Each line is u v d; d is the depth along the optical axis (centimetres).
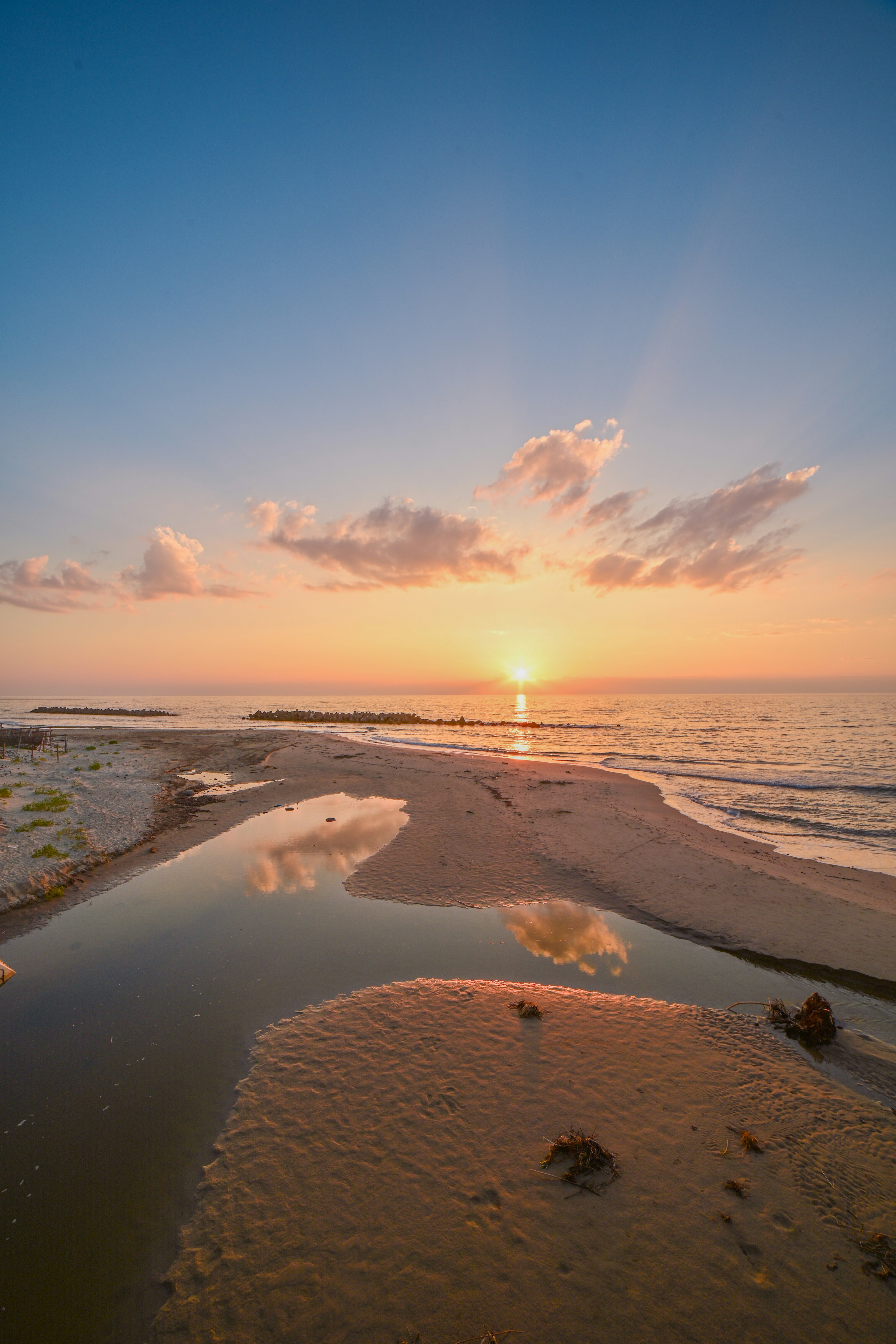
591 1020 812
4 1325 412
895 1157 565
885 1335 397
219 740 4812
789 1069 705
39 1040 767
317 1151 569
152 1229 488
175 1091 664
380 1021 804
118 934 1105
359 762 3475
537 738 5909
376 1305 420
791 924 1173
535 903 1284
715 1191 518
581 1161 545
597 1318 410
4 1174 547
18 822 1716
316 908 1243
